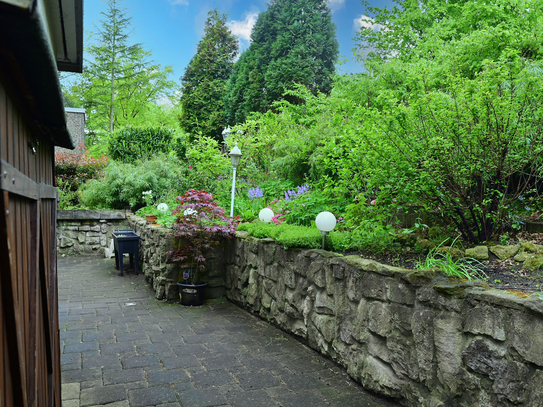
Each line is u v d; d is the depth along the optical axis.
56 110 1.06
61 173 10.99
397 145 3.19
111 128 23.23
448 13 9.52
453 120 3.00
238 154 6.31
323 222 3.56
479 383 2.00
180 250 5.36
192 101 21.80
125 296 5.71
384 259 3.21
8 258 0.75
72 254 9.21
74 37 1.80
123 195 9.50
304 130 7.95
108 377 3.02
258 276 4.66
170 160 10.67
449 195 3.13
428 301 2.31
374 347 2.77
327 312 3.35
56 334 2.07
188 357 3.44
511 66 3.07
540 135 2.86
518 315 1.83
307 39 16.73
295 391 2.82
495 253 2.89
